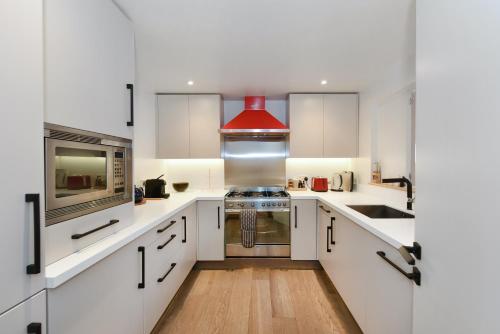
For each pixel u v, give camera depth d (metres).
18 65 0.82
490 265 0.62
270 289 2.64
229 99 3.69
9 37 0.79
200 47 2.05
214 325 2.06
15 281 0.81
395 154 2.68
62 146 1.05
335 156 3.35
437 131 0.82
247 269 3.15
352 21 1.68
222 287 2.69
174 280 2.27
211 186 3.74
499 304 0.60
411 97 2.45
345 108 3.35
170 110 3.34
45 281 0.91
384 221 1.70
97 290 1.18
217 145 3.34
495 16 0.60
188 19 1.64
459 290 0.73
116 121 1.45
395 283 1.35
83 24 1.18
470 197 0.68
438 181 0.82
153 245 1.81
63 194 1.07
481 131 0.64
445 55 0.78
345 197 2.91
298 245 3.13
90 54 1.22
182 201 2.67
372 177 2.98
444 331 0.79
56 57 1.02
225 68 2.50
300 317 2.16
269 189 3.72
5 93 0.78
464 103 0.70
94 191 1.27
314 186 3.44
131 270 1.50
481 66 0.64
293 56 2.23
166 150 3.35
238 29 1.78
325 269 2.80
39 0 0.90
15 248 0.81
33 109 0.88
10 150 0.80
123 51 1.52
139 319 1.60
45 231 0.97
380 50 2.12
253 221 3.11
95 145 1.27
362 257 1.79
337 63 2.39
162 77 2.74
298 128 3.35
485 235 0.63
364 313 1.75
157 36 1.87
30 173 0.86
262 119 3.32
